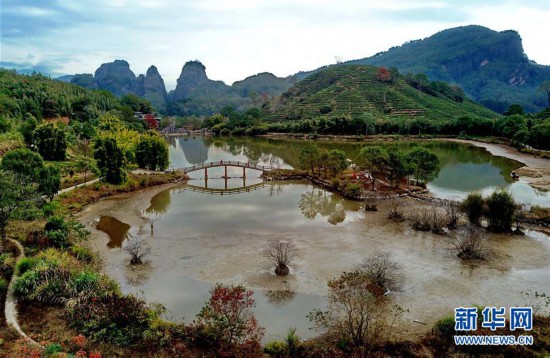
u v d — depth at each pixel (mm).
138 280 25219
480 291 23453
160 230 35219
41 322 18922
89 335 18047
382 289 22719
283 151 98750
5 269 23672
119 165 50906
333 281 22406
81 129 86062
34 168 36438
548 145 82750
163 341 17781
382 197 46219
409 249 30109
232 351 16953
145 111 187250
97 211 41531
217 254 29344
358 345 17750
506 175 61375
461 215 37031
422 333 18984
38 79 127000
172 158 88688
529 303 22062
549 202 43906
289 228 35594
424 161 49344
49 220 29750
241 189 54031
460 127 122562
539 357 16828
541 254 28922
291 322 20344
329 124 130875
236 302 18234
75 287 21000
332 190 52031
